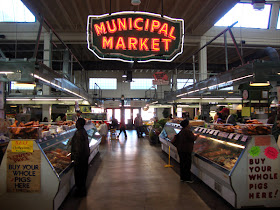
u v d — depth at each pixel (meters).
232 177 3.39
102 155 8.26
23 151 3.36
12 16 12.16
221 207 3.60
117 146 10.60
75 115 10.06
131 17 6.86
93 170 6.01
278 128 4.28
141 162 7.00
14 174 3.35
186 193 4.23
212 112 15.13
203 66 12.83
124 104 23.36
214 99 11.61
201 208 3.56
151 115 24.06
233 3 9.20
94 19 6.78
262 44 13.43
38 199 3.33
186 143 4.92
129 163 6.86
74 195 4.11
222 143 4.32
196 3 9.59
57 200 3.52
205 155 4.70
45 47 12.25
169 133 8.09
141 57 6.86
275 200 3.47
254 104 7.22
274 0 11.53
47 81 5.00
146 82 24.30
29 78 4.20
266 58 16.77
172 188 4.52
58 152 4.10
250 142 3.47
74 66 16.22
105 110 23.22
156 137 11.37
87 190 4.43
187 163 4.94
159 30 6.88
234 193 3.45
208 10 10.09
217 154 4.30
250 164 3.45
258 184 3.45
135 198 4.00
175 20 7.00
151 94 23.95
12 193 3.35
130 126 22.94
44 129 4.39
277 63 4.39
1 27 12.29
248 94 6.96
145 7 10.16
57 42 12.71
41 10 9.62
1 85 4.60
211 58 17.97
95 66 16.52
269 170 3.47
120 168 6.22
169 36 6.94
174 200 3.89
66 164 4.18
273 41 13.54
